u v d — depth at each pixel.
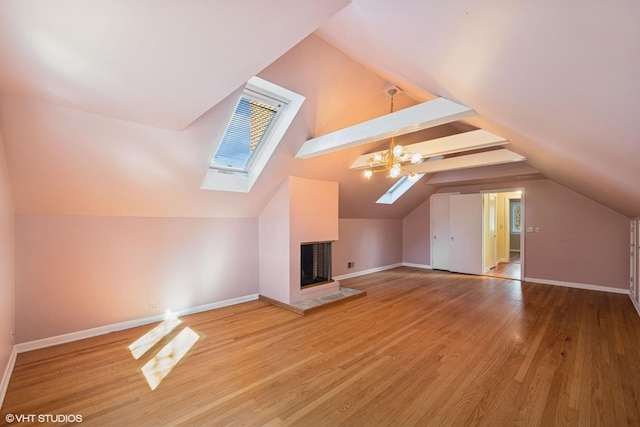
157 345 3.01
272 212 4.49
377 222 7.17
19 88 1.79
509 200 9.56
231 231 4.41
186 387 2.26
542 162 3.78
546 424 1.86
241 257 4.54
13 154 2.32
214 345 3.01
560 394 2.17
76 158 2.57
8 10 1.02
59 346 2.97
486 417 1.93
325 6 1.19
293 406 2.04
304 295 4.44
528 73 1.20
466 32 1.09
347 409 2.01
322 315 3.94
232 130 3.44
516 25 0.89
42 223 2.94
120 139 2.58
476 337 3.21
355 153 4.52
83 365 2.59
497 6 0.83
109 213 3.30
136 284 3.54
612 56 0.80
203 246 4.11
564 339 3.15
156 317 3.69
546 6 0.72
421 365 2.60
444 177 6.54
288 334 3.29
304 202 4.43
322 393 2.19
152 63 1.46
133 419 1.90
